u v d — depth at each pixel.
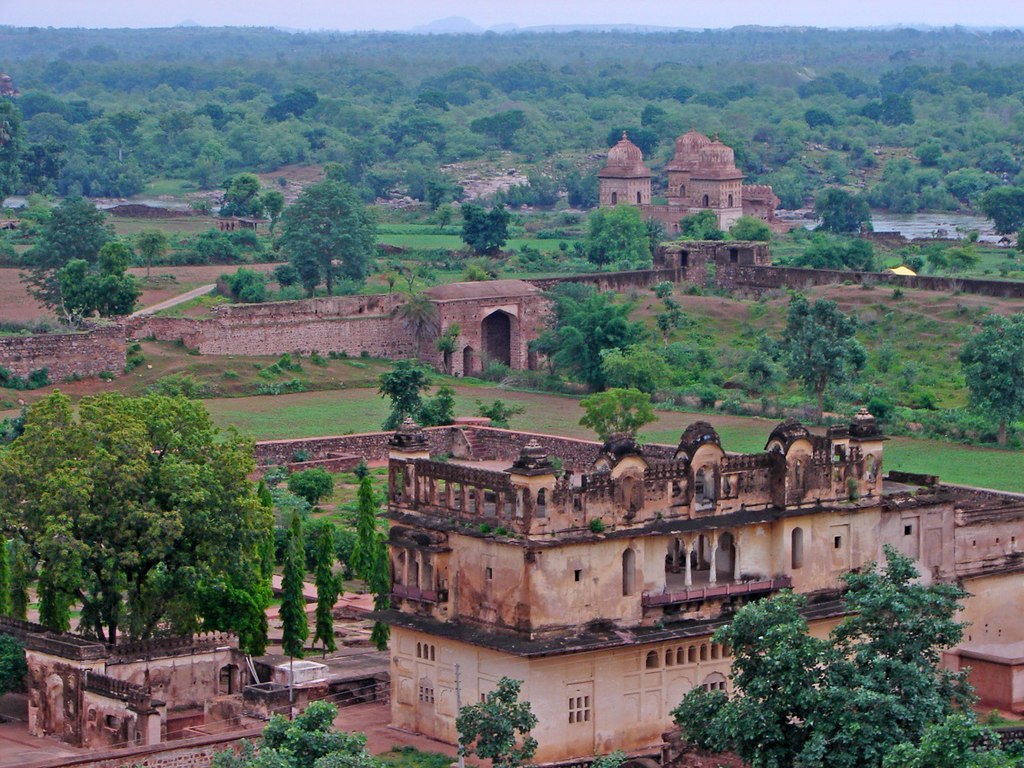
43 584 125.88
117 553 121.81
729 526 115.31
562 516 110.06
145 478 122.88
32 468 123.94
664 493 114.19
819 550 119.25
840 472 120.44
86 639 121.44
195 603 124.38
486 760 106.94
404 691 115.62
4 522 123.94
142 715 110.81
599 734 110.94
